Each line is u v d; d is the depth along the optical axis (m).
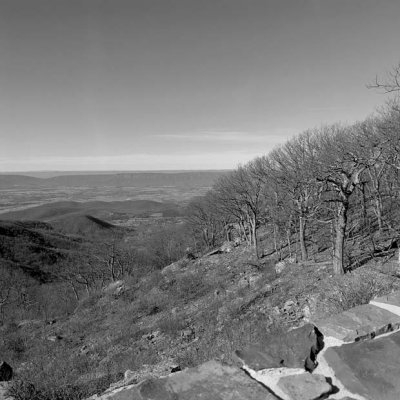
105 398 3.24
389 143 19.05
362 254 22.55
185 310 26.95
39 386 10.95
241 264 34.06
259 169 37.97
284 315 17.73
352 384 3.33
